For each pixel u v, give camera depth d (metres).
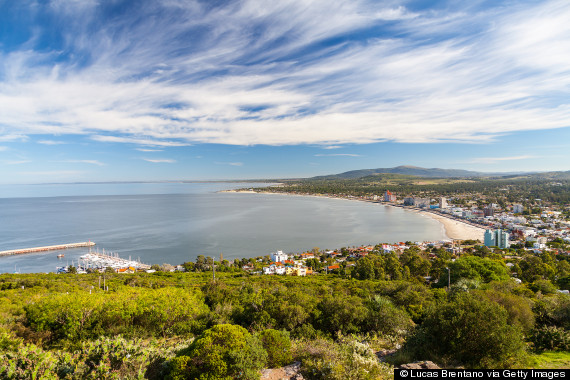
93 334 16.06
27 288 42.34
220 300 25.58
